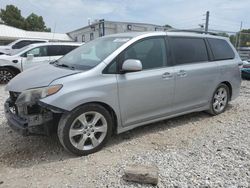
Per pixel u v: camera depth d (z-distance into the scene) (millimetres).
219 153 3801
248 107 6523
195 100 5086
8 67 9820
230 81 5793
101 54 4074
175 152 3826
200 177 3141
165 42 4574
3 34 36562
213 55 5422
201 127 4957
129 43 4090
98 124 3824
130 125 4176
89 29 31812
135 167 3105
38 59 10172
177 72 4590
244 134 4613
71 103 3451
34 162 3512
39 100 3387
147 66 4266
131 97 4031
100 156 3695
